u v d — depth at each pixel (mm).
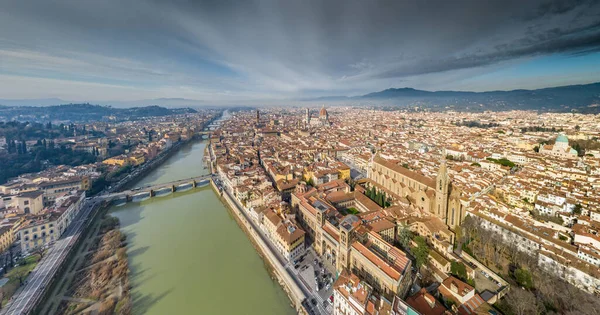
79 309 116000
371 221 150750
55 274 133500
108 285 129750
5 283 125625
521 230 140375
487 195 182750
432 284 118375
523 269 117500
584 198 162125
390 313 91250
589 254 114375
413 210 171250
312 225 161500
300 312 112438
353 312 94312
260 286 130625
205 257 153750
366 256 116688
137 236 177500
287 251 140125
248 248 163375
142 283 131875
